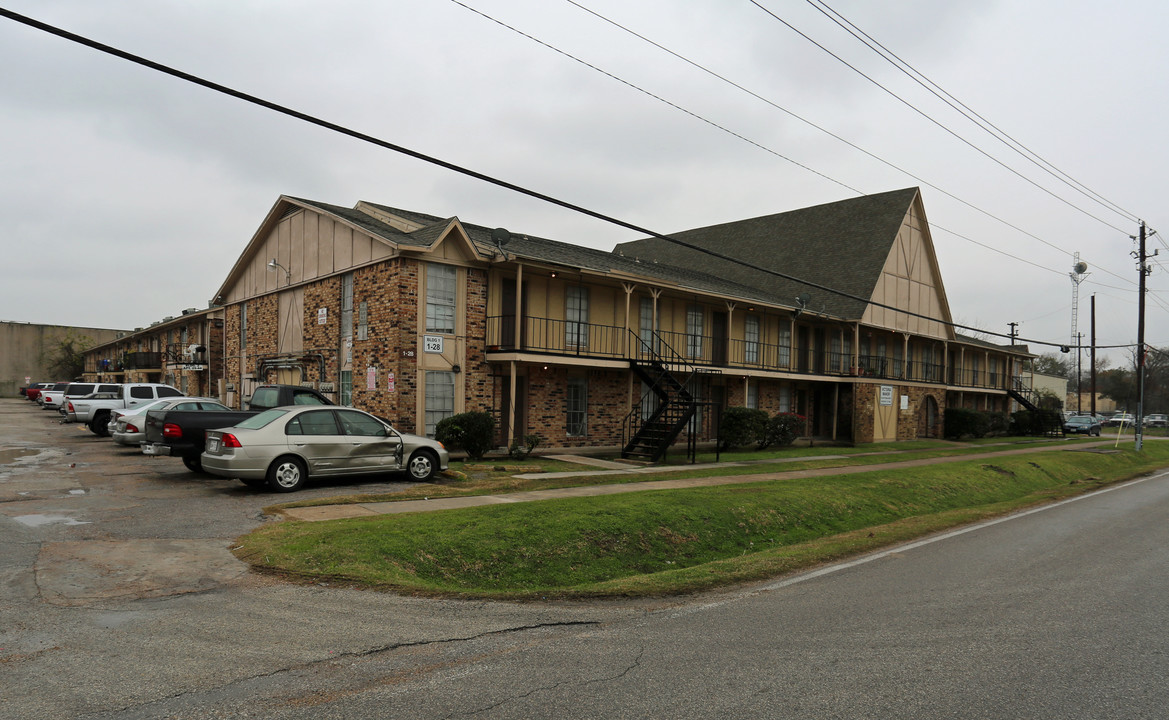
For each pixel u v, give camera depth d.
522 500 11.91
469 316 20.16
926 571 8.51
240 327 30.00
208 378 34.31
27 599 6.26
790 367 31.44
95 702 4.19
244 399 29.02
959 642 5.70
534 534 9.32
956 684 4.76
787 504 13.17
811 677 4.84
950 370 44.25
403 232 21.36
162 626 5.63
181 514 10.23
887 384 34.75
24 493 12.06
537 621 6.14
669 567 9.65
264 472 12.17
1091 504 15.84
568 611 6.52
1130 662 5.27
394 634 5.62
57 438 24.14
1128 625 6.27
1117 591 7.55
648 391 25.30
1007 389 48.38
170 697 4.29
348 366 21.39
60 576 6.98
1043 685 4.77
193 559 7.71
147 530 9.13
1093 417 54.38
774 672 4.93
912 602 7.00
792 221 42.00
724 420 25.03
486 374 20.53
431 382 19.27
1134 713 4.32
